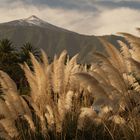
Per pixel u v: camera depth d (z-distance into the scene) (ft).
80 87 15.24
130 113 12.92
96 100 12.34
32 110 15.67
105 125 13.46
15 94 15.03
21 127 14.92
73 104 15.08
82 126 13.87
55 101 15.21
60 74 15.23
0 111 14.73
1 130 14.60
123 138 13.28
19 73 45.47
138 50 12.67
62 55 15.52
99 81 12.92
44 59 16.17
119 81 12.69
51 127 14.69
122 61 13.30
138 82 13.08
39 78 15.43
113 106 12.32
